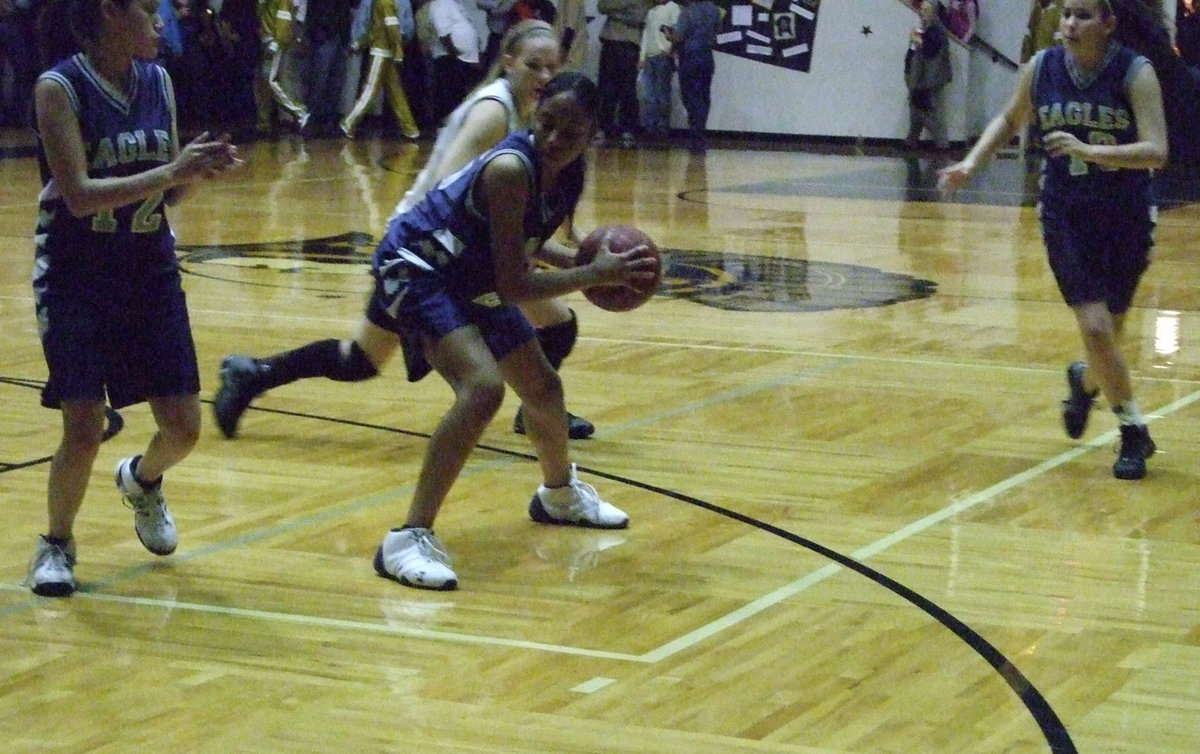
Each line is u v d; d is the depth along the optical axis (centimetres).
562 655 369
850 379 698
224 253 1055
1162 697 346
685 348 767
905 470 547
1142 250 548
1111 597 415
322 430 595
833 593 416
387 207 1332
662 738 320
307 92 2212
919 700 342
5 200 1357
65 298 394
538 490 486
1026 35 1983
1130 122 531
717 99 2208
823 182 1625
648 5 2159
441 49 2109
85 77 380
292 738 319
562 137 411
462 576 429
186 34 2195
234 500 500
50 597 406
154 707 335
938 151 2061
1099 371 539
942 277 1000
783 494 516
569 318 553
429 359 433
